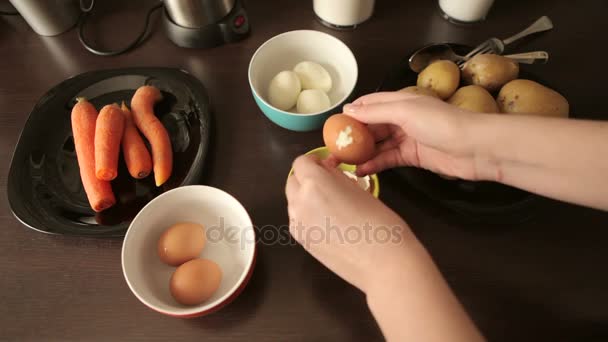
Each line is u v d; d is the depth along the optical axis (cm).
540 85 61
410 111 50
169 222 57
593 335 51
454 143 50
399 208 59
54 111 68
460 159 53
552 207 58
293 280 55
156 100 67
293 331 52
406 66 68
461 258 56
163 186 62
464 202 57
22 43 78
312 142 66
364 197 46
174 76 70
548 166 47
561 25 75
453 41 75
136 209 60
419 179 60
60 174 63
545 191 50
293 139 66
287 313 53
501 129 47
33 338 52
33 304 54
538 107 58
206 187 55
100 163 60
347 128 53
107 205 59
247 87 71
